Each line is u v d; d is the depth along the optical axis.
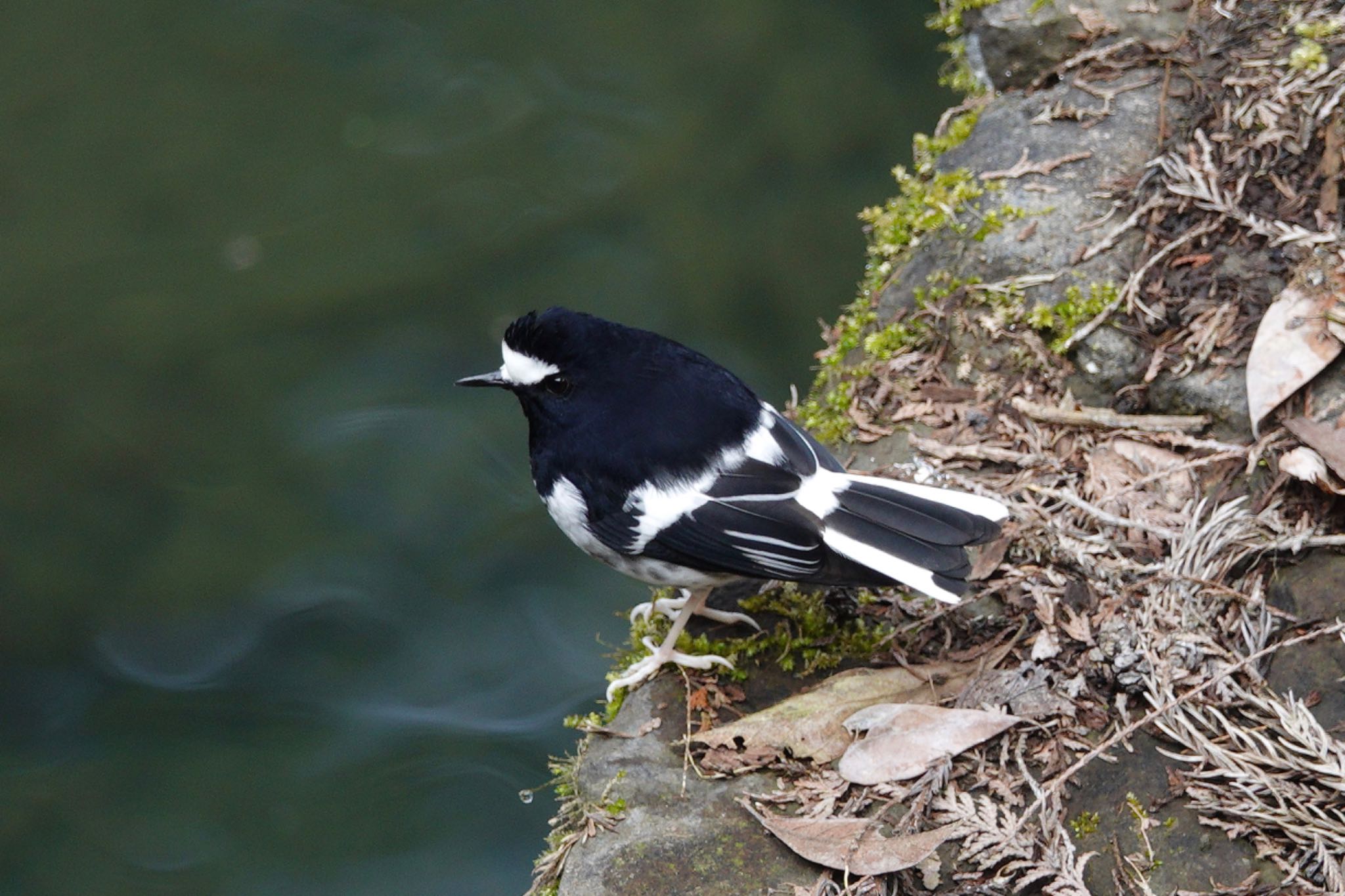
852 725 6.82
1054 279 8.35
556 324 7.18
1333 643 6.82
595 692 11.81
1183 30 9.31
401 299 14.02
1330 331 7.55
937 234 9.02
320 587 12.43
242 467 13.04
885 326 8.97
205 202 14.75
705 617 7.74
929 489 6.84
